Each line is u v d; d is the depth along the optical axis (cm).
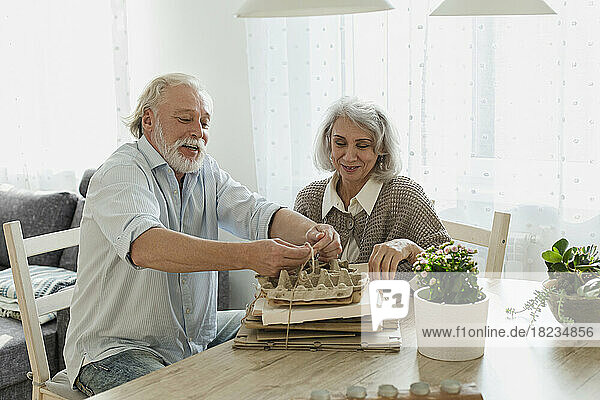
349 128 203
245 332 150
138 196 175
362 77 288
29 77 373
